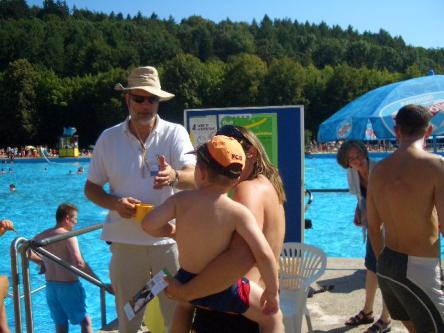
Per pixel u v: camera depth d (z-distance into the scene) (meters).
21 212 19.42
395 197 3.05
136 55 103.38
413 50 138.38
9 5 149.50
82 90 77.44
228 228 2.25
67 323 5.58
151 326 3.58
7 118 74.75
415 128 3.08
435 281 3.01
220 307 2.34
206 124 5.74
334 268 6.66
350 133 5.91
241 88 80.19
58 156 54.78
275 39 148.62
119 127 3.65
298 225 5.56
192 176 3.44
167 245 3.56
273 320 2.40
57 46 101.88
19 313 3.76
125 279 3.58
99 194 3.58
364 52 130.12
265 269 2.21
